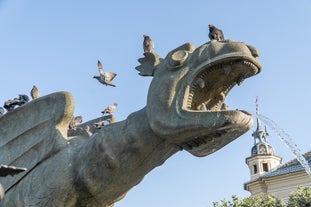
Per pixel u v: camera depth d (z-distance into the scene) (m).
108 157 5.04
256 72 4.79
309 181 29.55
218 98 5.04
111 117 6.38
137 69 5.34
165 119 4.75
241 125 4.50
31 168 5.52
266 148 41.34
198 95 4.94
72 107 5.62
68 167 5.24
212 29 5.01
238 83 4.92
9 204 5.47
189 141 4.78
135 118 5.10
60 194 5.18
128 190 5.35
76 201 5.23
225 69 4.70
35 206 5.23
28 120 5.88
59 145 5.43
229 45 4.72
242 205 20.80
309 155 26.70
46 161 5.46
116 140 5.08
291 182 30.20
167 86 4.84
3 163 5.80
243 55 4.62
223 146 4.75
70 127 6.14
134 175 5.14
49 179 5.26
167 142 4.95
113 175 5.10
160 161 5.13
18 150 5.79
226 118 4.45
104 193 5.21
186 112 4.67
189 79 4.79
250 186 31.78
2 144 5.98
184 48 5.06
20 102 6.37
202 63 4.76
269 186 30.80
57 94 5.71
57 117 5.59
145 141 4.98
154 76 5.07
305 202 19.08
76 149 5.38
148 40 5.36
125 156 5.04
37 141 5.64
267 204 20.50
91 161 5.14
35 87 6.43
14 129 5.96
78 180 5.19
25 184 5.44
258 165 39.66
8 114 6.07
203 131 4.58
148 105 4.94
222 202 21.06
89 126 6.32
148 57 5.29
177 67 4.94
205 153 4.85
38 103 5.85
